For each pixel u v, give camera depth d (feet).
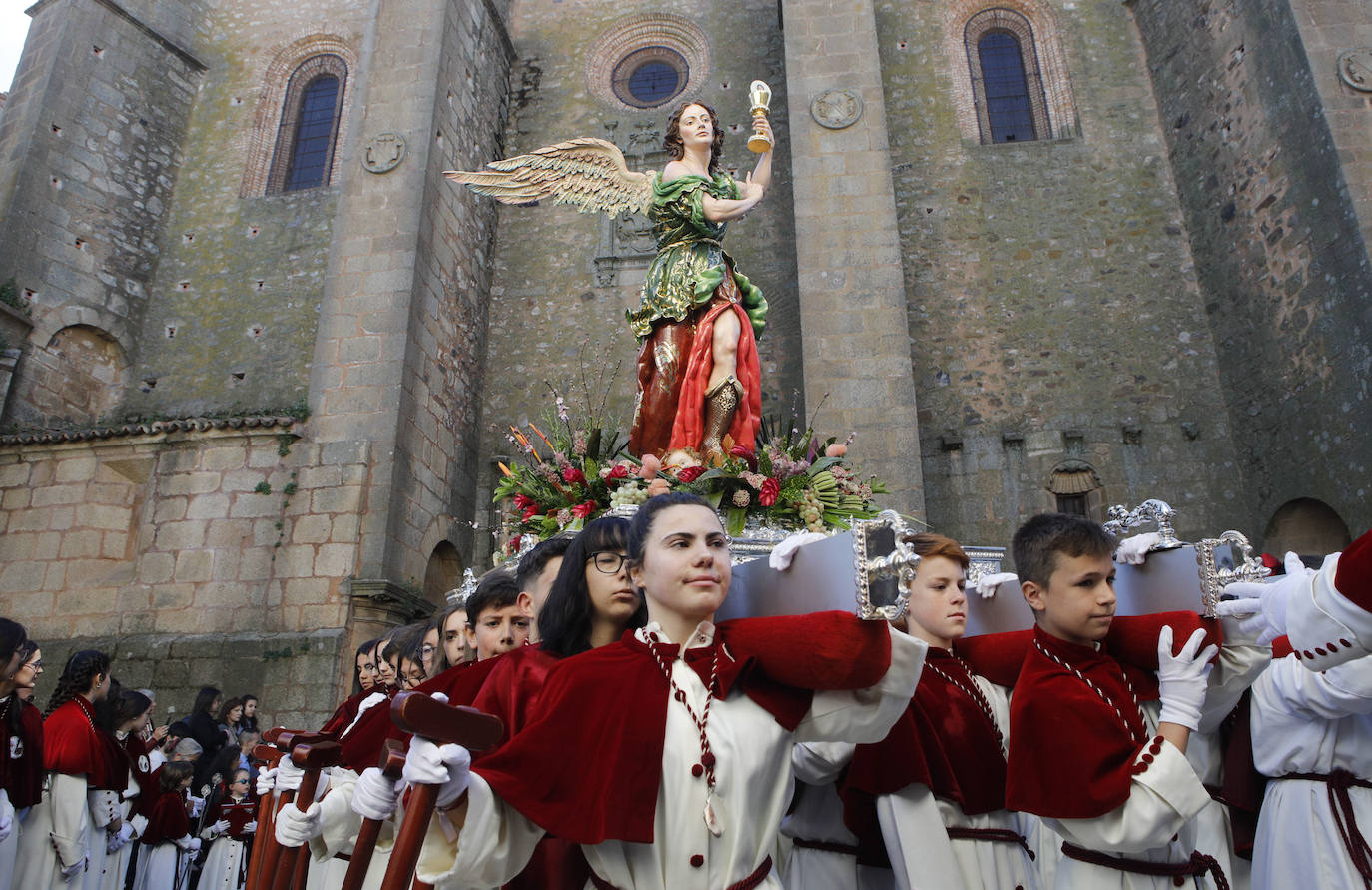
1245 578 8.41
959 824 8.79
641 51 55.72
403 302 40.11
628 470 20.51
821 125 41.55
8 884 13.62
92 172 48.78
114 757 16.19
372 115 44.09
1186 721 7.39
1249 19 41.09
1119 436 42.14
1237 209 41.60
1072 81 49.24
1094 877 7.98
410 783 5.81
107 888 17.79
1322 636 7.13
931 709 9.03
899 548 6.06
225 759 22.49
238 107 55.06
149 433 38.09
